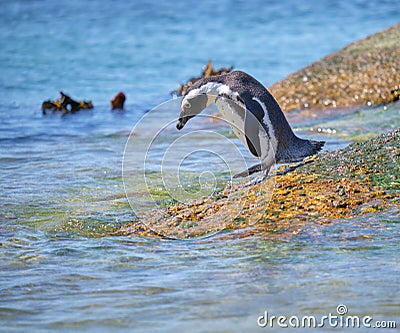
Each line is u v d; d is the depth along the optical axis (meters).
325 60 30.05
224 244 13.02
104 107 30.73
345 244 12.55
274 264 11.90
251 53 43.59
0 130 25.77
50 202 16.28
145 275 11.81
